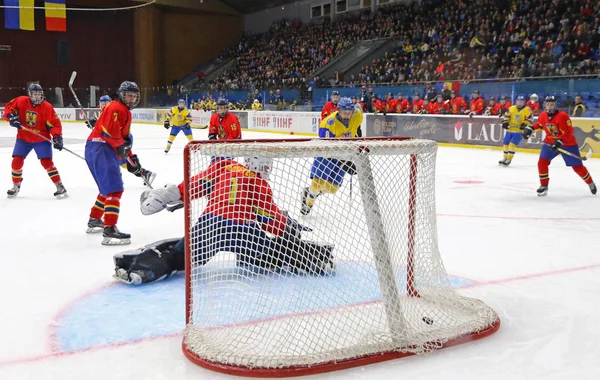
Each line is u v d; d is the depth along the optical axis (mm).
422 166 2795
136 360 2387
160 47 33969
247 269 3107
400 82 19094
